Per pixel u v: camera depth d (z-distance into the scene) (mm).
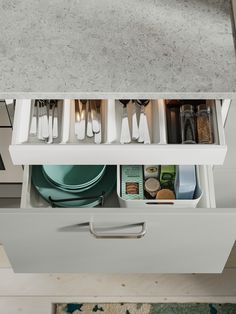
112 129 1091
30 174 1240
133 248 1227
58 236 1162
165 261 1313
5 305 1568
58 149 1046
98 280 1598
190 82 885
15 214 1057
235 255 1635
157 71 893
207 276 1604
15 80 881
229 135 1150
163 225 1103
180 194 1172
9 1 951
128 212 1056
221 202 1382
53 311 1568
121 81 883
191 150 1043
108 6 952
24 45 910
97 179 1217
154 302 1567
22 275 1605
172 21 938
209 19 941
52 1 955
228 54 908
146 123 1098
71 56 902
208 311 1556
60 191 1231
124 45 912
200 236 1161
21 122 1077
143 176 1233
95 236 1096
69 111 1118
